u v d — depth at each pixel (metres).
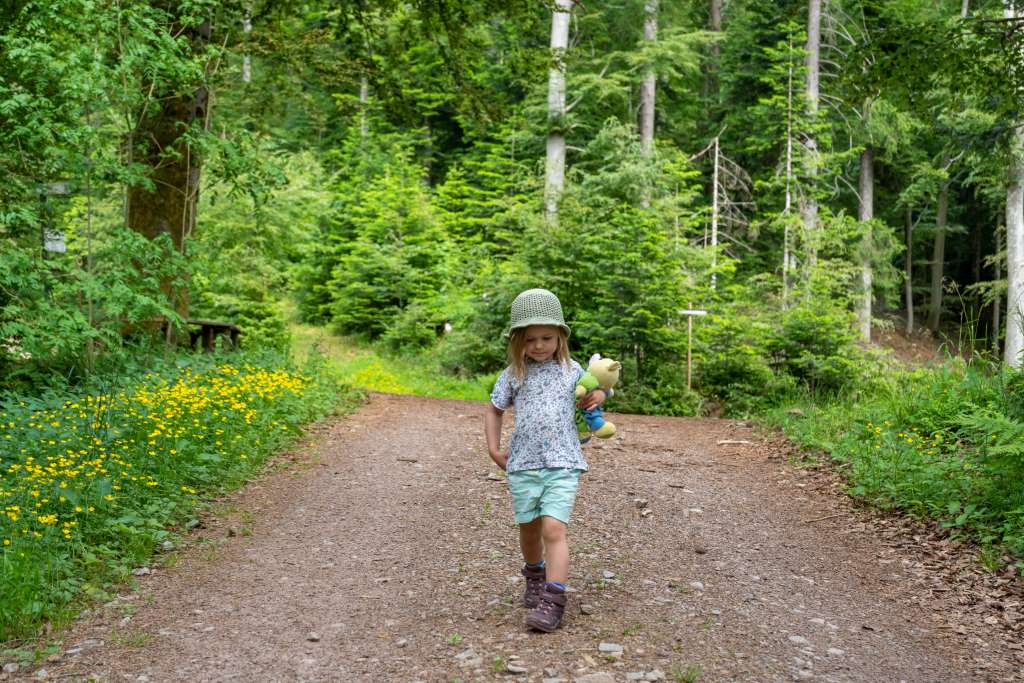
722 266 17.69
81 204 10.52
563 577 3.63
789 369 15.16
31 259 7.75
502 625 3.76
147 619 3.87
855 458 6.71
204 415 7.21
